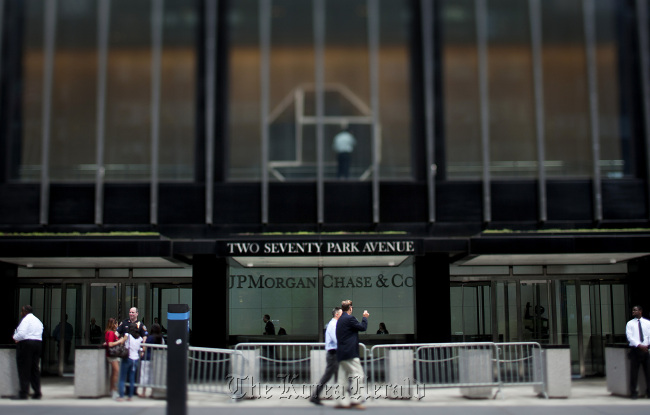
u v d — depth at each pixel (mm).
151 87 17453
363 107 17500
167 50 17562
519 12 17734
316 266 17969
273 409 12383
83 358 14016
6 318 17750
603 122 17578
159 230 17094
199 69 17547
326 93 17516
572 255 16719
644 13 17656
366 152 17406
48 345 18578
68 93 17391
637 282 17875
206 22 17594
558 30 17672
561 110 17531
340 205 17219
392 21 17719
